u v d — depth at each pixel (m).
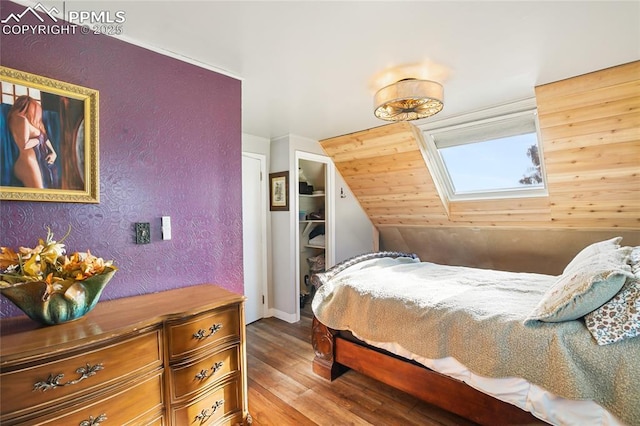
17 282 1.14
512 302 1.83
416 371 1.90
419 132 3.15
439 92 2.01
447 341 1.72
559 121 2.36
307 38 1.60
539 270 3.54
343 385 2.28
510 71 1.99
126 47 1.58
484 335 1.59
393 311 2.00
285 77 2.06
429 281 2.39
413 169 3.44
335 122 3.06
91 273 1.30
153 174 1.69
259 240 3.69
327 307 2.36
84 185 1.44
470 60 1.84
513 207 3.24
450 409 1.76
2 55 1.25
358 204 4.49
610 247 2.05
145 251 1.66
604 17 1.42
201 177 1.89
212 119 1.94
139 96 1.63
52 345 1.06
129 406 1.26
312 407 2.01
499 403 1.58
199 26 1.48
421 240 4.41
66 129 1.39
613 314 1.31
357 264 2.82
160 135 1.71
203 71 1.89
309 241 4.56
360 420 1.88
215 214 1.96
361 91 2.29
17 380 1.00
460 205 3.60
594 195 2.67
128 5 1.31
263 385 2.28
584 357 1.30
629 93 2.02
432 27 1.50
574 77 2.07
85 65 1.46
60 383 1.09
